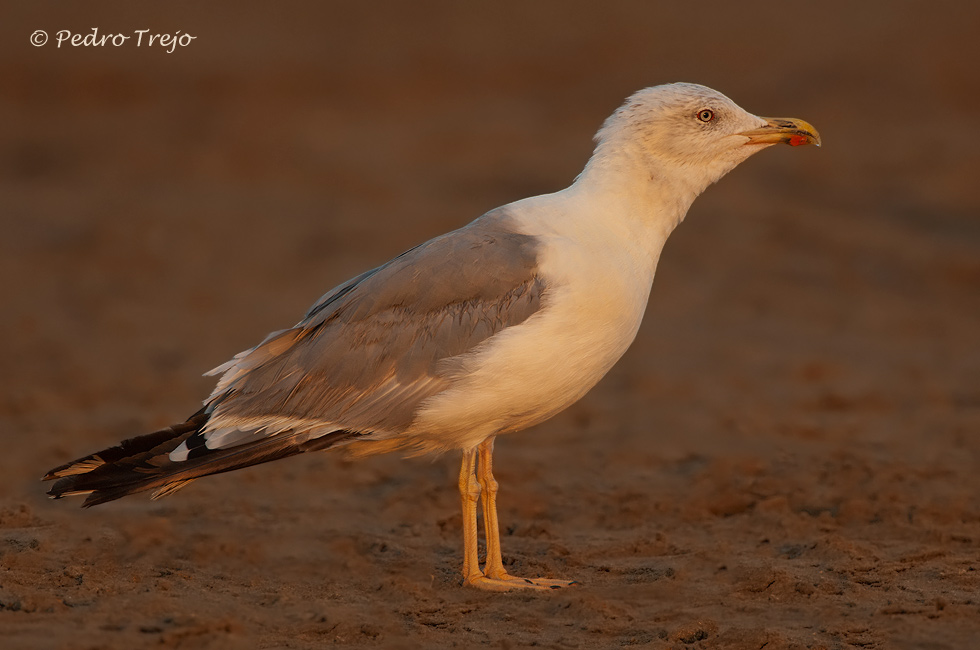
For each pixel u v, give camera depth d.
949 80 43.91
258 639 7.78
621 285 8.76
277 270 24.98
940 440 13.69
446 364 8.55
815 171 33.66
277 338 9.08
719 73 46.97
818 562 9.52
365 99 44.44
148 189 32.09
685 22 55.59
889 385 16.98
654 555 9.86
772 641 7.74
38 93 43.66
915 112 40.28
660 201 9.26
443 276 8.69
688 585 9.02
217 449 8.69
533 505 11.41
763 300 23.14
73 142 37.59
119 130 39.12
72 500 11.34
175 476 8.55
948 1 54.41
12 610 8.02
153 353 18.80
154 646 7.42
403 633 7.98
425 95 45.34
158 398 16.08
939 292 24.16
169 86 45.25
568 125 40.28
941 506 10.95
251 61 49.31
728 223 28.66
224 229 28.11
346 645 7.77
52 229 28.03
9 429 14.27
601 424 14.70
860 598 8.62
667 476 12.45
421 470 12.59
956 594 8.66
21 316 21.20
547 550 9.98
